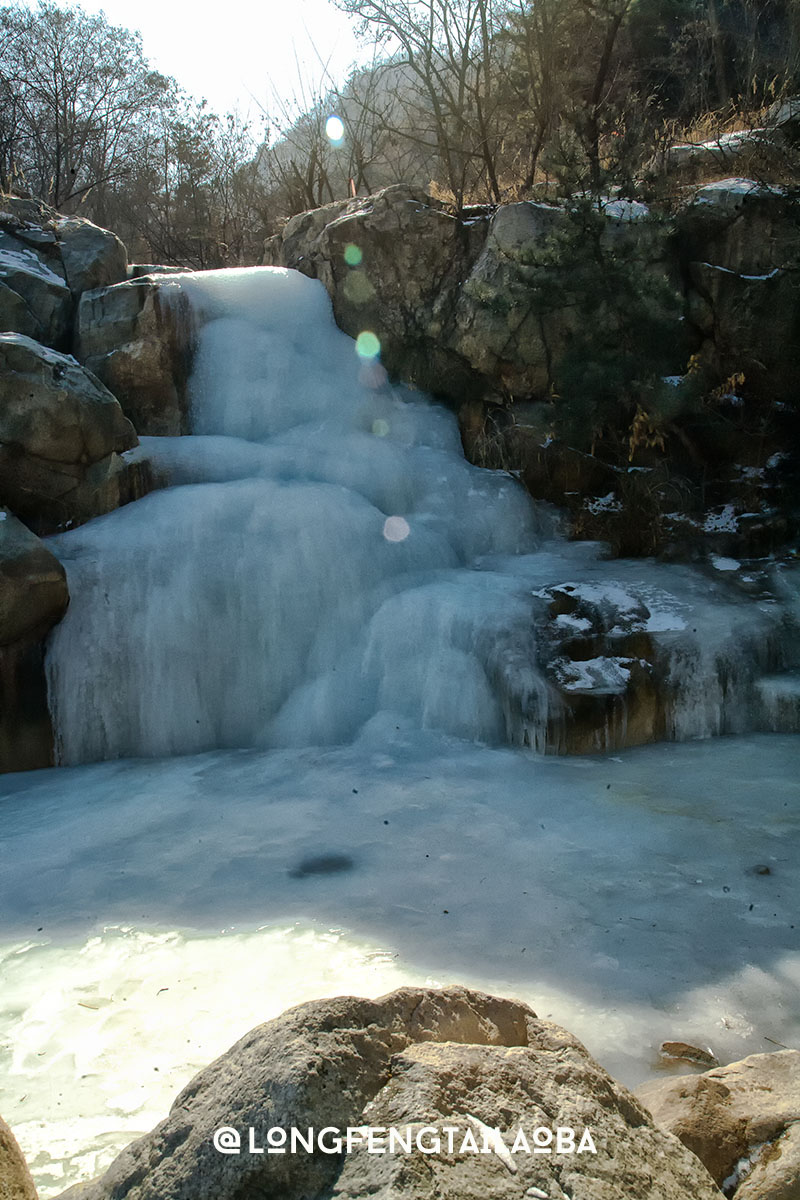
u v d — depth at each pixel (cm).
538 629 828
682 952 454
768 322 1045
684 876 538
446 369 1202
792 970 435
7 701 773
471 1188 190
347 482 1029
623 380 1020
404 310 1220
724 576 924
